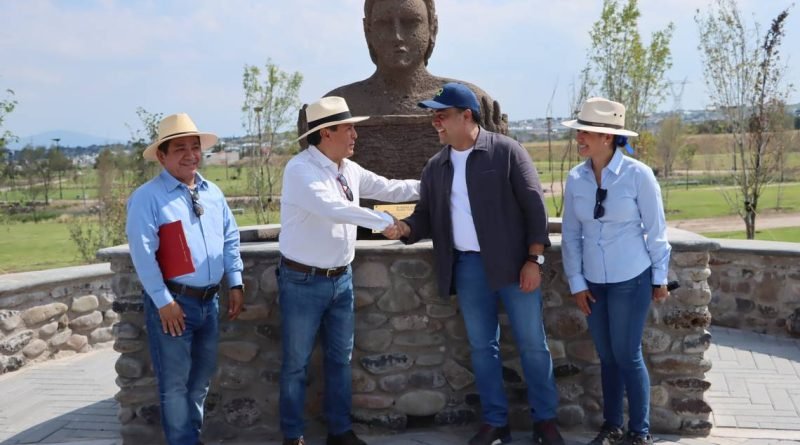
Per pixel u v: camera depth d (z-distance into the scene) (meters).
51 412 4.69
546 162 37.44
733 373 5.20
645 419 3.61
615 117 3.45
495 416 3.69
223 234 3.67
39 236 22.64
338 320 3.68
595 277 3.55
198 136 3.47
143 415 4.00
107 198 13.46
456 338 4.00
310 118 3.53
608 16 13.98
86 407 4.78
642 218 3.47
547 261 3.99
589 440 3.89
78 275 6.19
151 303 3.41
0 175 11.95
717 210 24.20
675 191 32.31
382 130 4.77
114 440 4.13
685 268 3.91
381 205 4.65
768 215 22.67
